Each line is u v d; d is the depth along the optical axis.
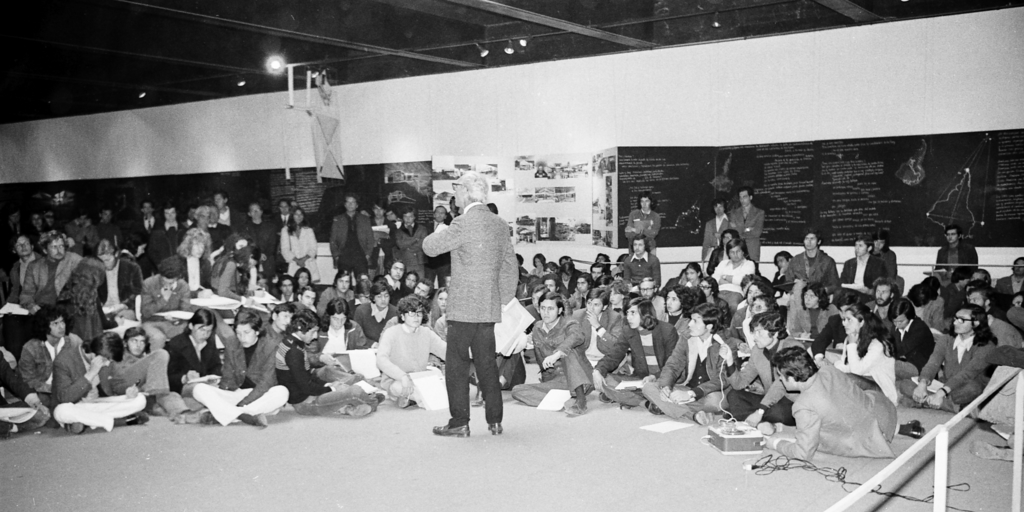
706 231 11.02
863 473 4.56
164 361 6.39
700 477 4.51
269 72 12.55
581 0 9.66
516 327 6.01
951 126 9.68
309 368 6.73
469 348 5.54
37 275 8.48
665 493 4.24
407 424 5.95
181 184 14.83
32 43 11.06
